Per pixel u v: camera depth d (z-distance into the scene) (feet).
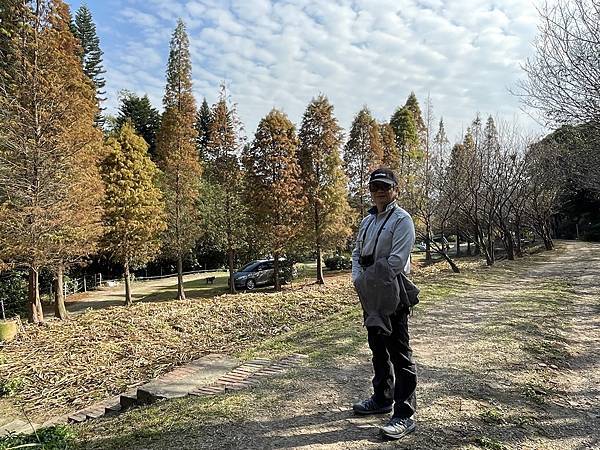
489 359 17.31
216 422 11.97
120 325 40.63
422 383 14.58
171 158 67.36
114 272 97.66
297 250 76.59
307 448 10.19
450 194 63.57
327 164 76.43
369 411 11.90
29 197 43.78
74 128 47.50
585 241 113.60
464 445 10.27
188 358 28.91
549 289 36.47
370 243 10.56
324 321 27.48
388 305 9.90
